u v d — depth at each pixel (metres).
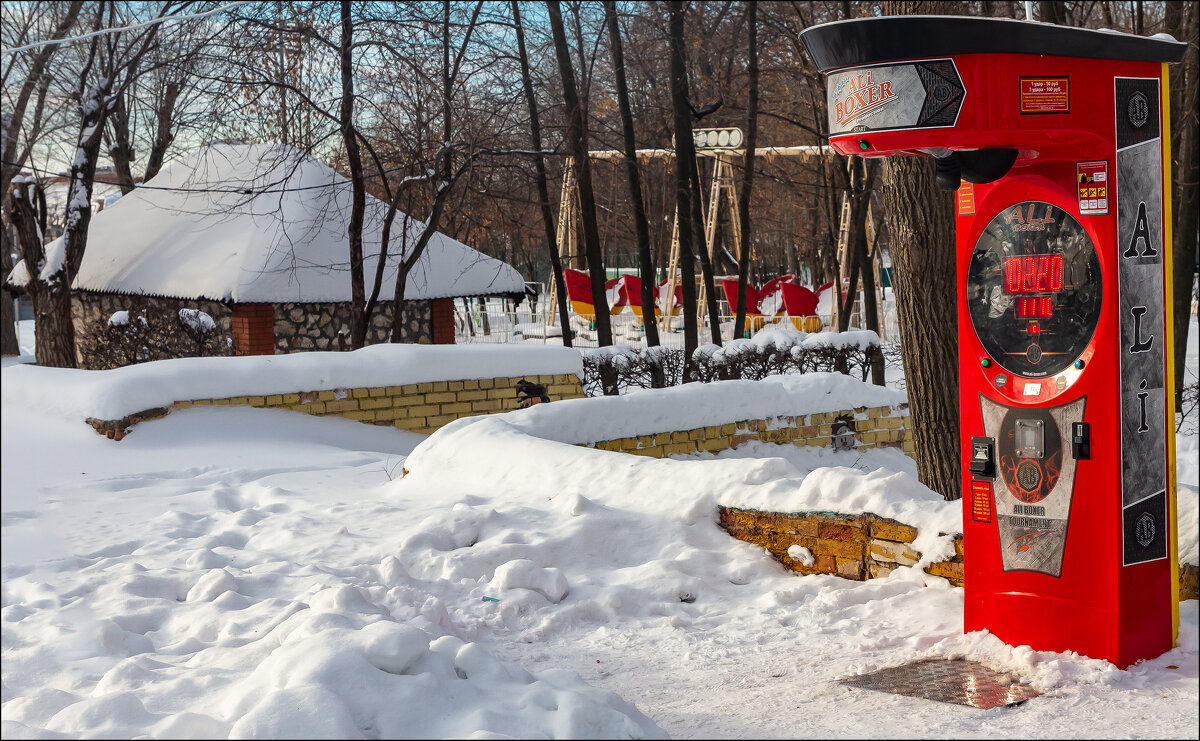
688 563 6.67
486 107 18.86
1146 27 23.50
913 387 8.62
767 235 46.47
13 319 31.91
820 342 16.67
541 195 20.80
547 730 3.75
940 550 6.00
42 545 7.51
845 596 6.06
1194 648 5.02
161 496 9.45
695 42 25.17
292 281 19.56
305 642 4.18
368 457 11.64
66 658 5.10
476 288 21.98
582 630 5.93
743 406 11.85
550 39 20.11
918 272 8.41
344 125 16.88
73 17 21.56
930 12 8.34
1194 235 18.44
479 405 14.21
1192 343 27.28
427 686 4.00
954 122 4.72
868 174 25.30
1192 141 18.25
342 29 16.53
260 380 12.86
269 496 9.07
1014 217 5.04
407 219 19.78
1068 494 4.90
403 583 6.40
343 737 3.60
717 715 4.37
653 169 35.28
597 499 7.69
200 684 4.34
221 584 6.15
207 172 22.00
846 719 4.25
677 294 37.62
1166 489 4.99
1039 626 5.02
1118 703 4.37
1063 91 4.67
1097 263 4.79
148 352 21.91
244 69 16.98
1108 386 4.77
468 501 8.04
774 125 34.53
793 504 6.77
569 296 32.97
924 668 4.97
